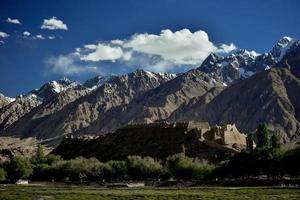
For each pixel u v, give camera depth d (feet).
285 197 355.77
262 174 554.46
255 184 511.40
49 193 442.50
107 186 600.39
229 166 583.17
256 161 559.38
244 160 573.33
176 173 632.79
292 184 486.79
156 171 654.12
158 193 427.74
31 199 379.76
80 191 479.82
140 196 393.91
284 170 527.81
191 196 387.55
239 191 426.10
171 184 594.24
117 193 434.71
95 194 423.23
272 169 538.06
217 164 653.71
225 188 483.92
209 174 600.39
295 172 519.19
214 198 366.22
